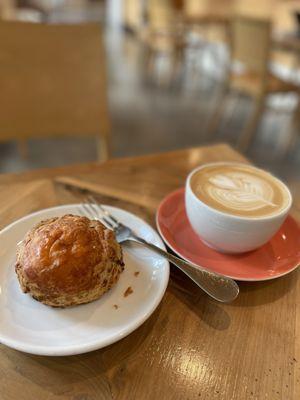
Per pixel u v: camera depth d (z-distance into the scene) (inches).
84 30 20.6
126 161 15.7
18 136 21.5
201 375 7.5
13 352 7.8
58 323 7.9
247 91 47.4
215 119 54.2
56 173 14.4
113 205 12.7
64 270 7.8
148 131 53.4
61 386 7.2
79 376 7.4
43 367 7.5
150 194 13.5
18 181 13.7
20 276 8.3
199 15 65.1
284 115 60.6
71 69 21.1
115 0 129.1
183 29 68.2
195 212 10.1
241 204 10.1
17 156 43.1
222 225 9.5
